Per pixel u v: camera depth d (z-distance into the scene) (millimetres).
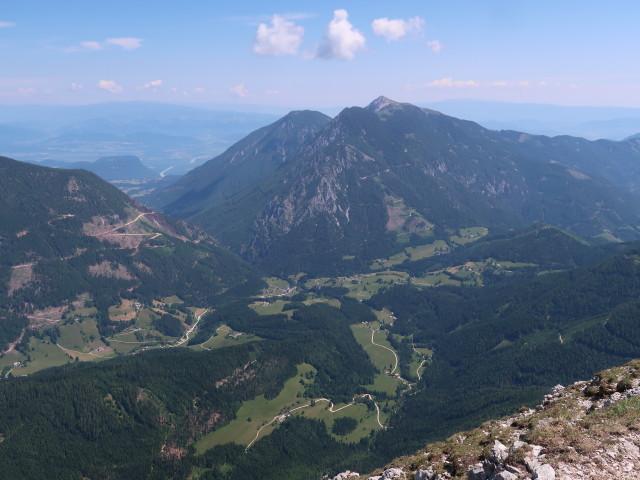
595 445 47844
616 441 48125
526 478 44312
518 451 48531
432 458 62062
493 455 50281
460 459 55438
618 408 55000
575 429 52344
